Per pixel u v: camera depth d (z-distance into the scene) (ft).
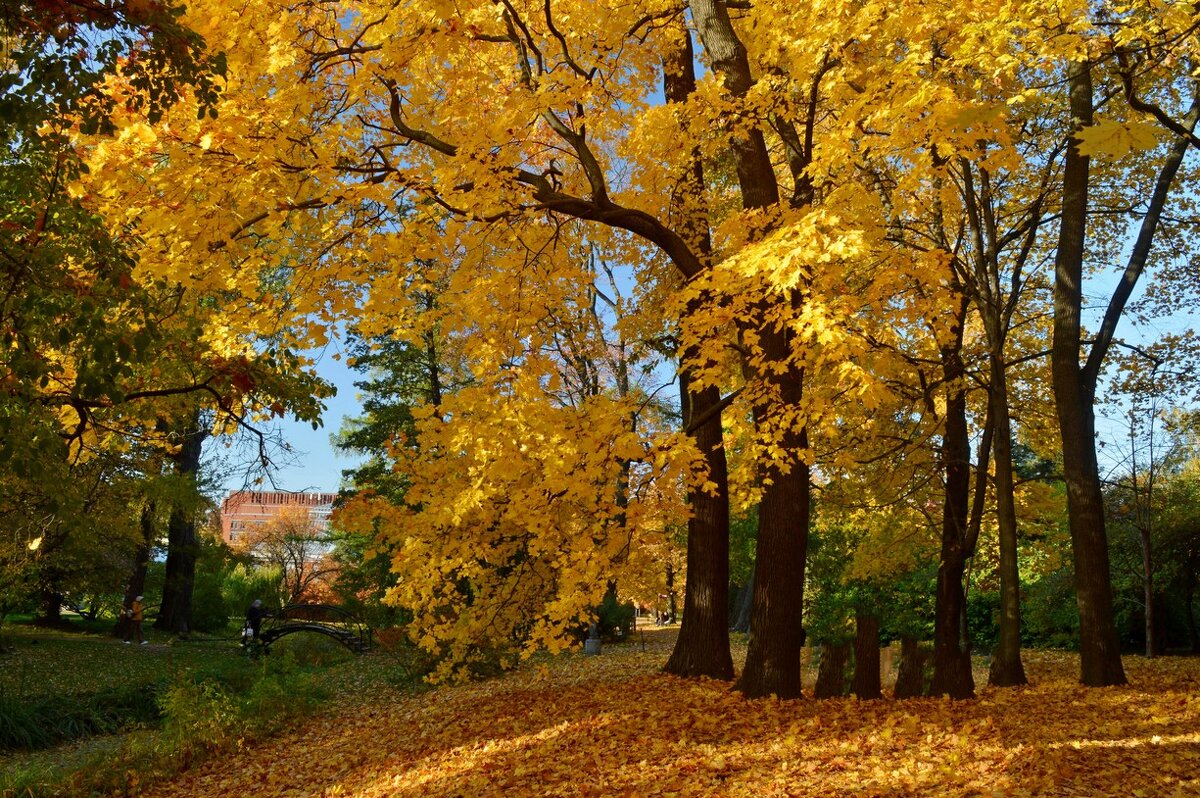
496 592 30.09
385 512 26.20
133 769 29.84
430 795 22.24
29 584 48.44
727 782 19.70
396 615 69.15
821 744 22.54
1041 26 23.16
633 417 25.17
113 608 87.04
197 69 16.62
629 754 22.93
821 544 72.08
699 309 22.66
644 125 28.40
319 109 25.91
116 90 20.70
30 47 15.56
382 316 25.53
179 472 53.72
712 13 31.73
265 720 36.86
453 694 40.22
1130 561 52.39
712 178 42.57
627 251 36.19
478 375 26.96
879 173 32.22
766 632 29.27
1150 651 46.52
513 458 23.50
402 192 24.04
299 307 24.04
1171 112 35.58
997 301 35.94
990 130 20.88
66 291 18.33
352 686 49.21
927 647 32.30
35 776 28.22
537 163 33.73
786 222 23.36
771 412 23.03
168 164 23.34
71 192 20.93
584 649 53.52
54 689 43.52
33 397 18.71
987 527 47.96
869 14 23.27
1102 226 41.39
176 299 25.16
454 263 30.01
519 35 28.73
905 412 41.55
